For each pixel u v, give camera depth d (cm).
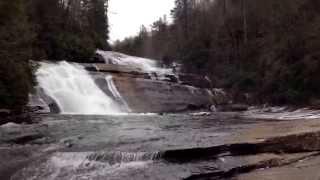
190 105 3669
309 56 3356
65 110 3159
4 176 1272
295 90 3384
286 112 2977
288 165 1217
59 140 1636
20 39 2833
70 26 5322
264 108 3428
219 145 1334
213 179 1165
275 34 4088
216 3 6300
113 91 3534
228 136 1554
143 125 2130
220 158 1295
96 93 3466
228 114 3014
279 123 1942
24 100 2672
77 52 4688
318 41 3366
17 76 2603
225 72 4588
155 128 1994
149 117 2647
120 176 1183
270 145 1344
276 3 4525
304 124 1741
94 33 6384
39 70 3281
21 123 2109
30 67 2933
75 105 3250
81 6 6612
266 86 3706
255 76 4028
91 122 2209
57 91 3269
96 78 3603
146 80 3756
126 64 4969
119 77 3728
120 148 1425
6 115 2345
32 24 3925
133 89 3612
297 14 3931
